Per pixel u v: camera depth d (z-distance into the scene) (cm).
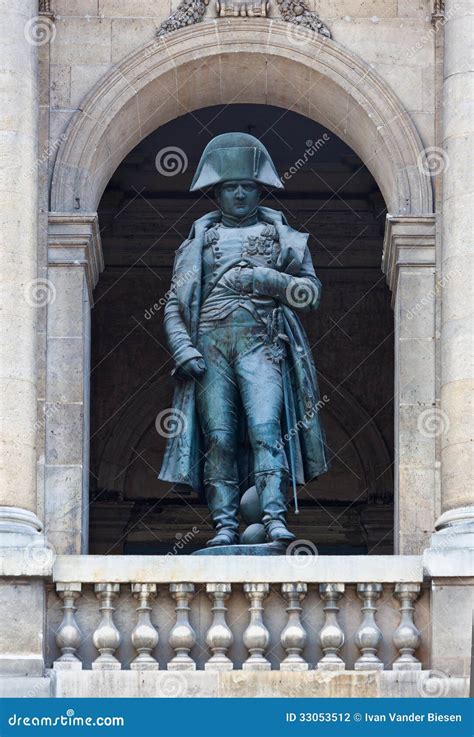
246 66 2981
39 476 2819
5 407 2742
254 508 2880
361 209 3819
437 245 2894
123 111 2955
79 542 2823
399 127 2934
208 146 2966
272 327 2908
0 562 2677
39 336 2856
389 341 3791
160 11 2975
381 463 3738
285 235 2936
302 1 2981
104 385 3753
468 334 2791
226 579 2719
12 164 2803
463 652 2694
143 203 3809
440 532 2734
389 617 2730
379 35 2969
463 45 2866
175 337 2908
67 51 2953
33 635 2672
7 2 2841
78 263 2891
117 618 2722
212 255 2936
